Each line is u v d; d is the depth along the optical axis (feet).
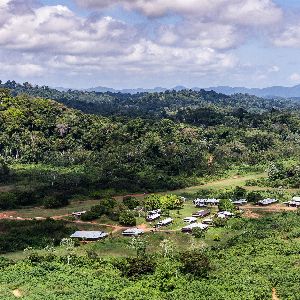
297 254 331.57
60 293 253.65
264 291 259.39
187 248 370.53
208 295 256.11
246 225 426.92
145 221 452.76
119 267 308.81
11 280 277.23
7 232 408.46
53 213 481.05
